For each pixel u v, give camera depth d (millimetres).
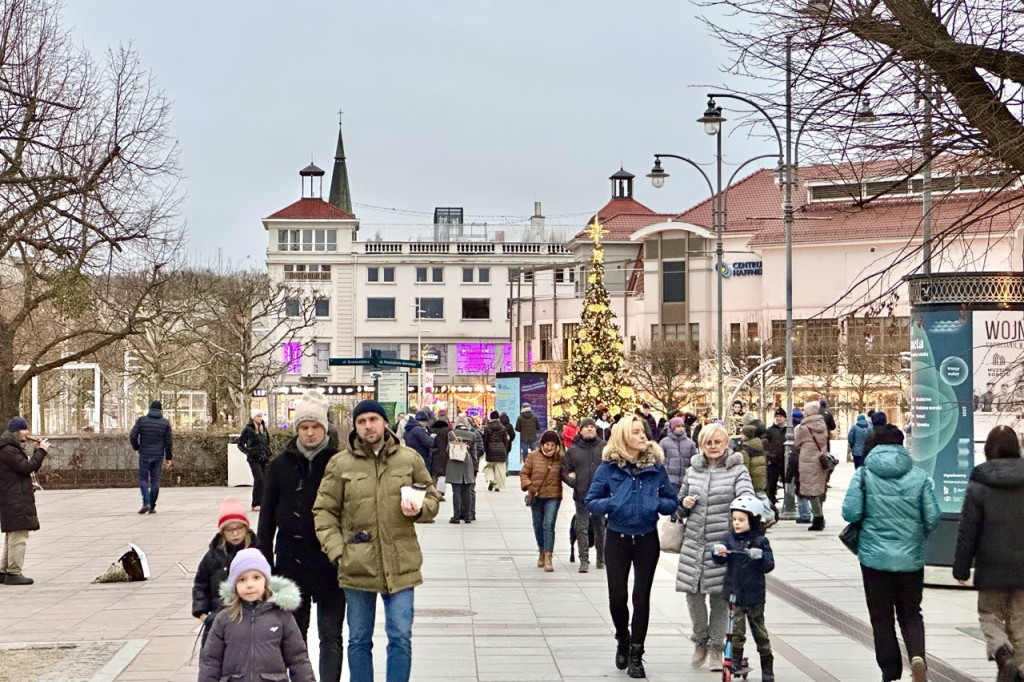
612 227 99438
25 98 18734
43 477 38719
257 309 81125
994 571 10492
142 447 29453
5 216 20219
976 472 10656
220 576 9328
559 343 94125
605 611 15273
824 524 25641
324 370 116562
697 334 84375
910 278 16469
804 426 25172
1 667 11695
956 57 10727
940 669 11750
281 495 10094
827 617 14812
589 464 18938
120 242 25438
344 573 9711
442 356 117938
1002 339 16109
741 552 10953
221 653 7668
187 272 65562
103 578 17797
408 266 117750
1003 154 10773
